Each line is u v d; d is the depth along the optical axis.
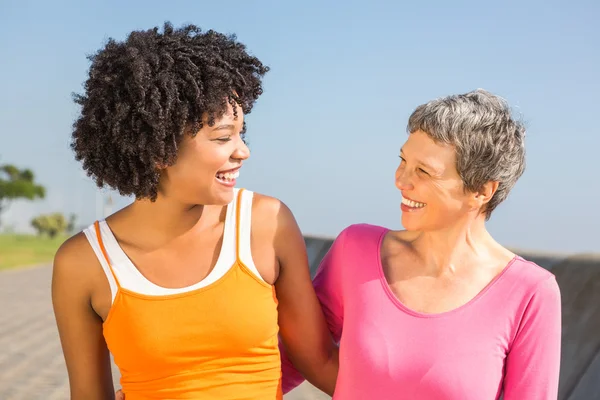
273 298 2.35
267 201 2.38
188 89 2.06
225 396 2.21
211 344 2.21
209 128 2.10
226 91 2.10
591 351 3.34
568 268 3.72
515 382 2.12
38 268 22.72
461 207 2.15
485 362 2.09
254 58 2.25
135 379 2.25
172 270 2.24
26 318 9.54
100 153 2.18
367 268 2.31
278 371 2.34
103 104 2.11
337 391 2.28
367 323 2.22
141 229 2.26
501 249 2.26
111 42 2.16
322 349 2.51
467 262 2.23
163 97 2.07
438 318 2.15
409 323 2.17
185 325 2.19
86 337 2.32
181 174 2.14
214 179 2.16
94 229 2.28
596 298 3.47
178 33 2.18
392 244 2.36
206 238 2.28
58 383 5.59
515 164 2.12
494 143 2.06
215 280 2.21
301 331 2.47
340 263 2.43
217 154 2.11
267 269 2.31
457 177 2.11
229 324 2.21
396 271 2.30
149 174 2.14
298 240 2.39
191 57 2.11
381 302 2.23
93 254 2.23
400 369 2.13
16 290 14.06
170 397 2.21
